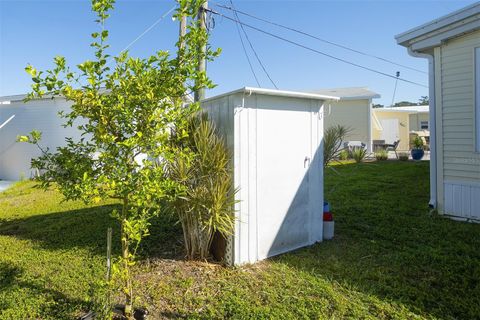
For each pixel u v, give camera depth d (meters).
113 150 2.22
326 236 4.43
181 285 3.11
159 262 3.69
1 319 2.58
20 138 2.33
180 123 2.53
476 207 5.06
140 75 2.24
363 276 3.22
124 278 2.48
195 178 3.51
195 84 2.48
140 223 2.34
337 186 8.02
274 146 3.87
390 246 4.05
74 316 2.61
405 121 22.92
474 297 2.79
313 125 4.28
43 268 3.57
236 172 3.54
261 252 3.77
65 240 4.55
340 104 16.89
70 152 2.36
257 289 3.03
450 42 5.33
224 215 3.41
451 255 3.66
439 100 5.50
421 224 4.89
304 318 2.54
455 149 5.32
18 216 6.08
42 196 7.88
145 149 2.33
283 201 3.97
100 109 2.24
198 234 3.69
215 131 3.76
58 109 11.26
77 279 3.26
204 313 2.65
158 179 2.37
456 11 4.98
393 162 13.20
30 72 2.05
